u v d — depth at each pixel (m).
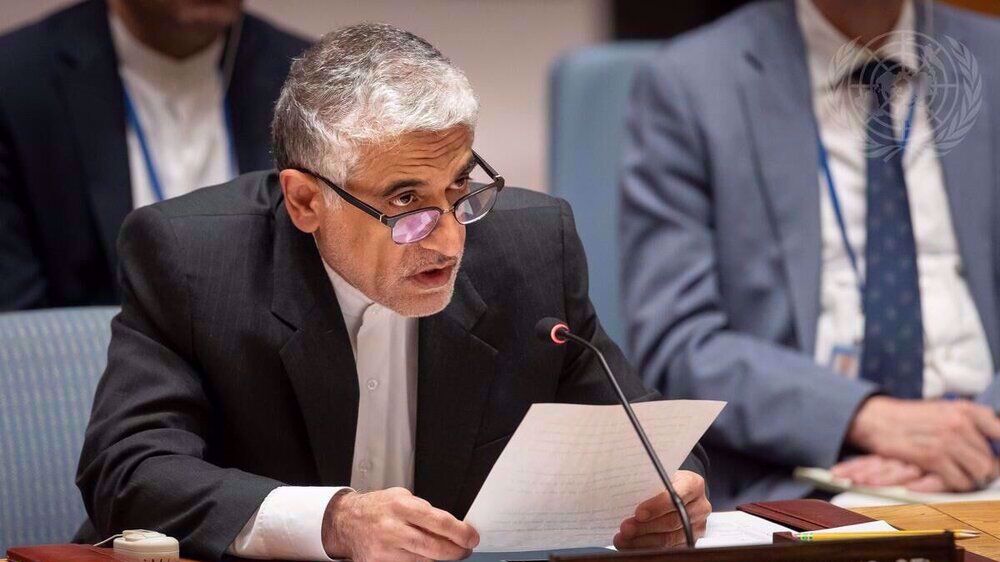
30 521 6.45
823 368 8.20
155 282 5.69
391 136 5.11
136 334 5.69
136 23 9.45
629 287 8.91
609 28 14.66
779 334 8.45
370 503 4.82
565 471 4.64
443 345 5.75
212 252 5.71
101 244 9.28
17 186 9.27
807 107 8.54
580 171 10.66
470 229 5.97
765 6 8.91
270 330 5.61
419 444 5.77
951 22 8.49
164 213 5.82
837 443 8.03
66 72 9.41
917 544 4.15
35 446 6.51
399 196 5.22
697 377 8.43
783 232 8.48
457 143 5.18
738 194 8.56
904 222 8.35
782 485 8.26
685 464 5.73
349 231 5.34
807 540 4.36
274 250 5.73
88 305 9.33
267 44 9.94
